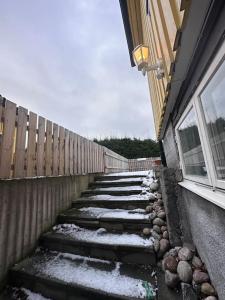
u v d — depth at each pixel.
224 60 1.00
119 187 4.43
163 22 1.64
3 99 2.37
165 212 2.41
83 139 4.96
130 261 2.20
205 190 1.53
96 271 2.06
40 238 2.72
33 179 2.75
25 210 2.53
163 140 4.27
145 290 1.72
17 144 2.55
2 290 2.05
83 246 2.44
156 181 3.86
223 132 1.18
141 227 2.68
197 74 1.36
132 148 13.95
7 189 2.27
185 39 1.14
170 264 1.84
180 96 1.92
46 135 3.27
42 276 1.99
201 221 1.66
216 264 1.38
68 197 3.73
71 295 1.84
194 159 1.88
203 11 0.96
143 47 2.02
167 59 1.59
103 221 2.91
